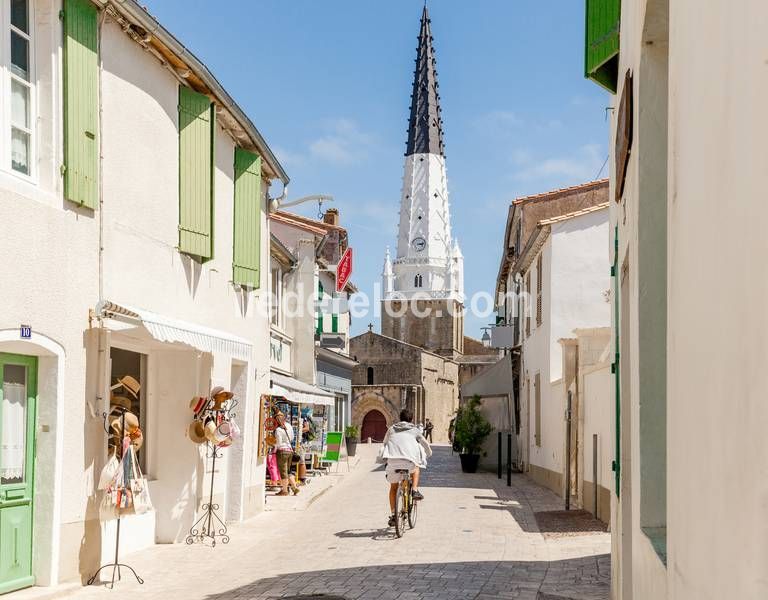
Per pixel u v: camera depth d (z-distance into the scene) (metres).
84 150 9.06
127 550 11.44
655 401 4.16
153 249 11.17
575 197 29.94
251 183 15.50
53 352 8.46
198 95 12.48
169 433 12.60
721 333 1.87
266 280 17.66
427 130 107.25
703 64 2.10
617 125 6.43
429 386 80.38
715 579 1.93
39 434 8.53
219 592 8.93
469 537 13.11
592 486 15.95
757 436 1.54
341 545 12.36
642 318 4.20
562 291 22.94
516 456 31.27
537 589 8.97
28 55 8.51
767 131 1.49
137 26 10.20
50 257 8.44
